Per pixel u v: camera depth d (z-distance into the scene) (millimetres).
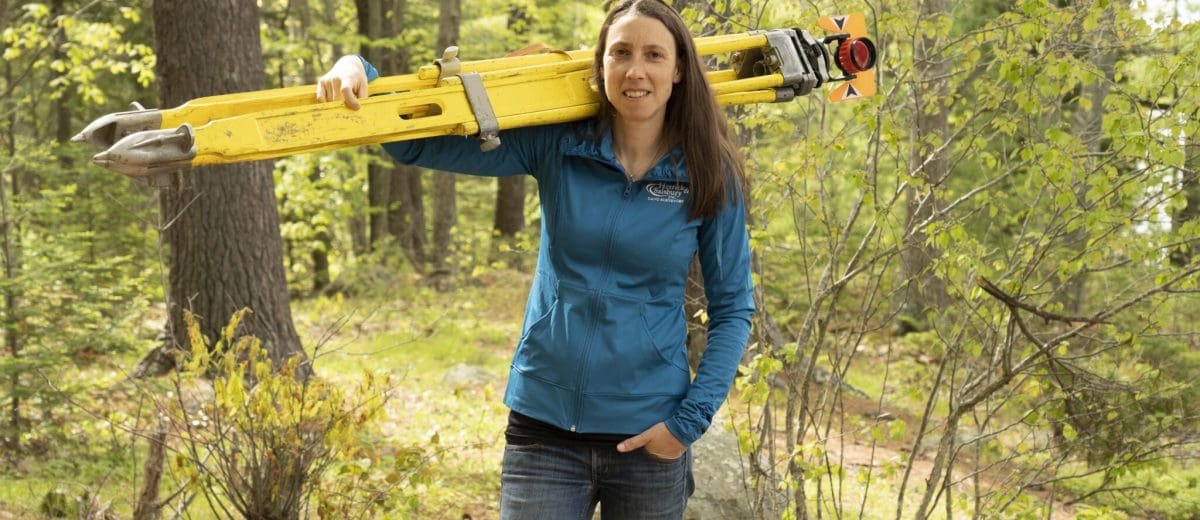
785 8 4016
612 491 2250
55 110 16297
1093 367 4520
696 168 2141
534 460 2211
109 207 10195
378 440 5680
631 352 2143
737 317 2266
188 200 6910
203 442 3434
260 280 7109
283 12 16172
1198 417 3613
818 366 8000
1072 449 3650
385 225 18641
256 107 1886
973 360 3689
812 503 5328
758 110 3912
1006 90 3838
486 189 25781
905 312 10281
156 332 7207
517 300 14445
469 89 2057
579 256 2158
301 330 10539
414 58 16938
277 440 3395
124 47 11039
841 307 6621
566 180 2176
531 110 2109
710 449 4648
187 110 1805
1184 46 3438
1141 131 3229
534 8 16766
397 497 3680
